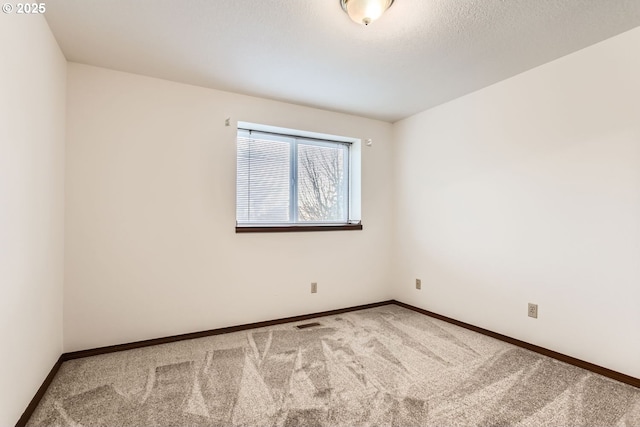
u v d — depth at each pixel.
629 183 1.96
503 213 2.67
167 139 2.64
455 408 1.69
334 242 3.45
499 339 2.66
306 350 2.43
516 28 1.91
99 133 2.40
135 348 2.47
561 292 2.29
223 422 1.58
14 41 1.42
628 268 1.96
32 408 1.65
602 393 1.83
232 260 2.90
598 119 2.09
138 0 1.65
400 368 2.14
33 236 1.68
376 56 2.25
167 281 2.63
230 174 2.89
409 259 3.61
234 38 2.02
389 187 3.81
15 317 1.46
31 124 1.64
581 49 2.17
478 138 2.87
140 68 2.43
